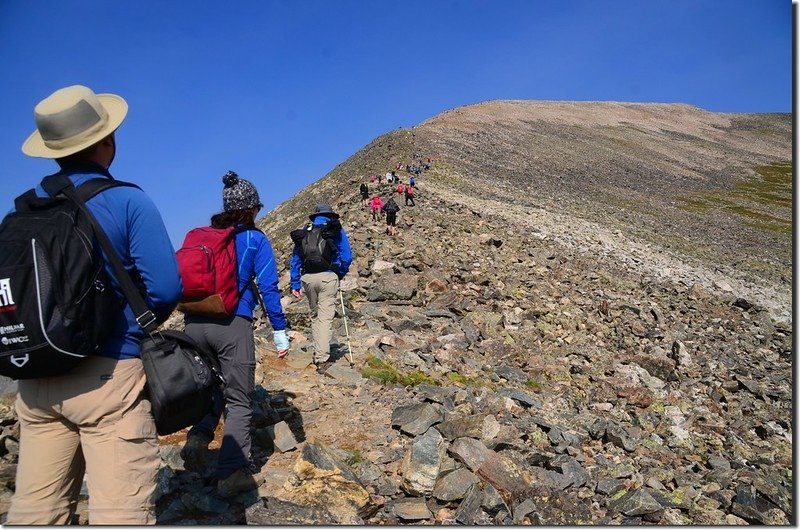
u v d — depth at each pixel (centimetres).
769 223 7044
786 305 2895
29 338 271
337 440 602
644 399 1089
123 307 315
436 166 6062
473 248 2272
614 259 3014
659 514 560
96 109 320
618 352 1408
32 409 308
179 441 575
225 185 504
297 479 487
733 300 2431
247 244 497
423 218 2845
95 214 298
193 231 494
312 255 813
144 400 326
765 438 1038
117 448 310
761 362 1681
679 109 17425
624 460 739
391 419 647
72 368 291
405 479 517
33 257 275
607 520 542
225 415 491
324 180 7075
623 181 8750
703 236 5428
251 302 506
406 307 1355
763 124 16888
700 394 1268
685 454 848
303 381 753
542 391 993
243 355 487
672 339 1691
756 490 697
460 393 757
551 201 5497
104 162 332
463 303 1454
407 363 920
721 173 11081
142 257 310
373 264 1711
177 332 358
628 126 14025
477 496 509
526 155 8725
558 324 1512
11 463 529
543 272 2139
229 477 473
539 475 595
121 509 305
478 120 10631
